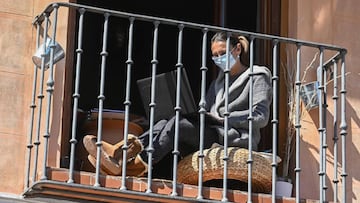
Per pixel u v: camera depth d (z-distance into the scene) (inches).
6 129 562.6
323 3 618.8
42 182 527.5
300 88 586.9
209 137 574.6
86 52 677.9
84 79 671.1
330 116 600.4
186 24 559.2
